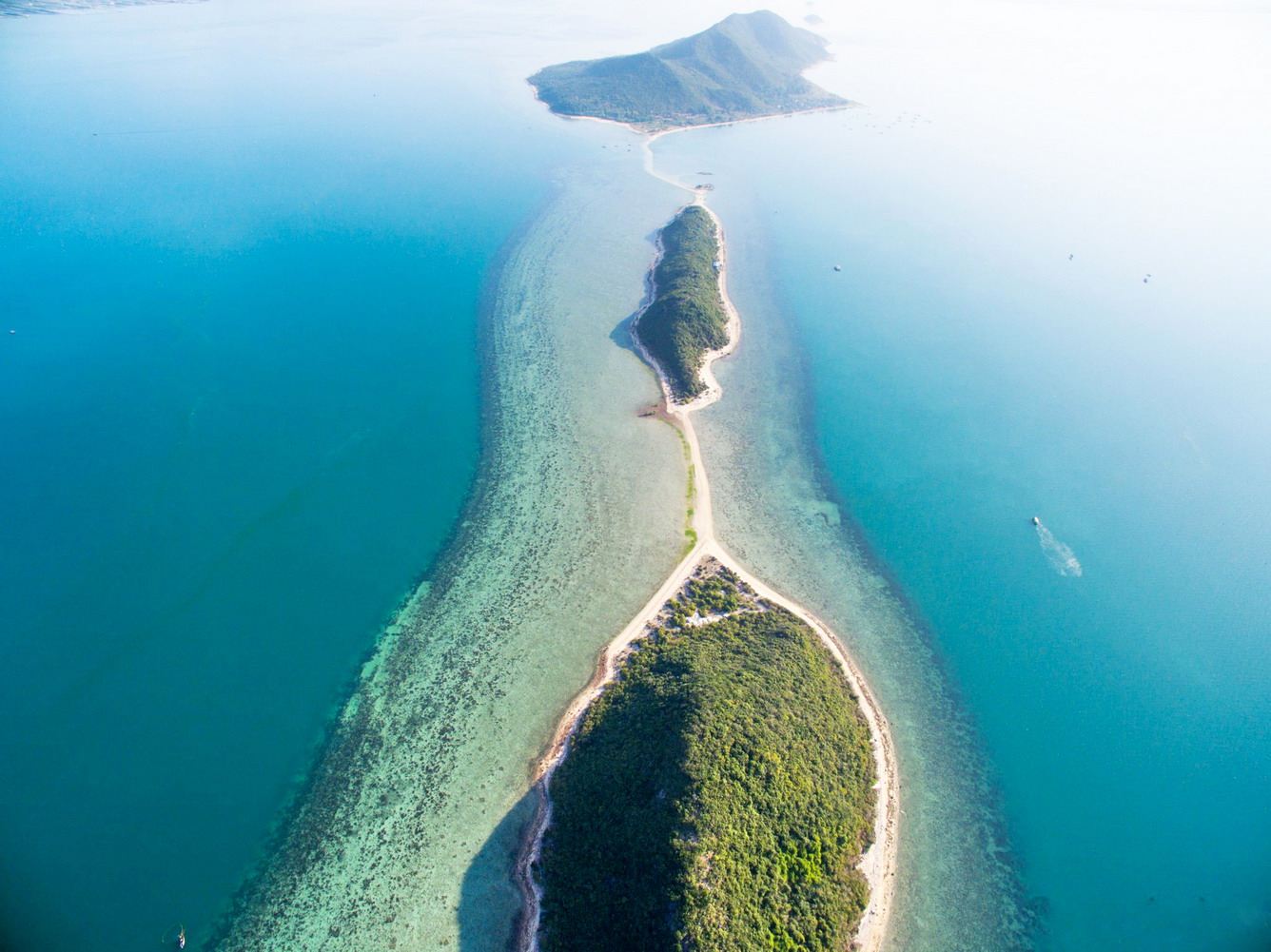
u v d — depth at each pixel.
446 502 99.88
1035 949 58.97
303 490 101.25
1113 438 114.88
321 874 61.59
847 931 57.19
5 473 102.19
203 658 79.44
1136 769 71.88
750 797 59.38
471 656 79.44
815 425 117.19
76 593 85.94
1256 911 61.56
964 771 71.44
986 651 83.19
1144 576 92.19
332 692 76.38
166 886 60.91
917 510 101.56
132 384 121.12
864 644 83.38
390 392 121.38
